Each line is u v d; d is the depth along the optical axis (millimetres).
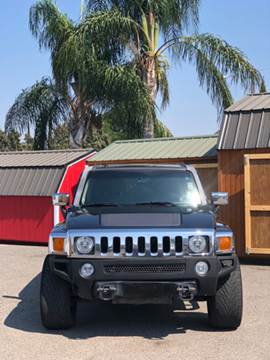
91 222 5965
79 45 18062
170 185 6926
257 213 11383
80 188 7008
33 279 9766
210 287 5750
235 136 11805
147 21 19234
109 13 18297
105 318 6867
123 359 5223
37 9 20516
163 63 19812
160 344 5703
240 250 11781
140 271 5688
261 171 11391
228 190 11914
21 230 16312
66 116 22125
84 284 5738
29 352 5469
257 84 18250
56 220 15727
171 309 7316
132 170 7117
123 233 5750
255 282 9289
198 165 13562
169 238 5742
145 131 18281
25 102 22344
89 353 5422
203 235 5781
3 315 7051
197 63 18578
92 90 18391
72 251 5812
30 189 16094
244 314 6969
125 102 17844
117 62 19031
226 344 5672
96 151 17406
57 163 16281
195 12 19266
